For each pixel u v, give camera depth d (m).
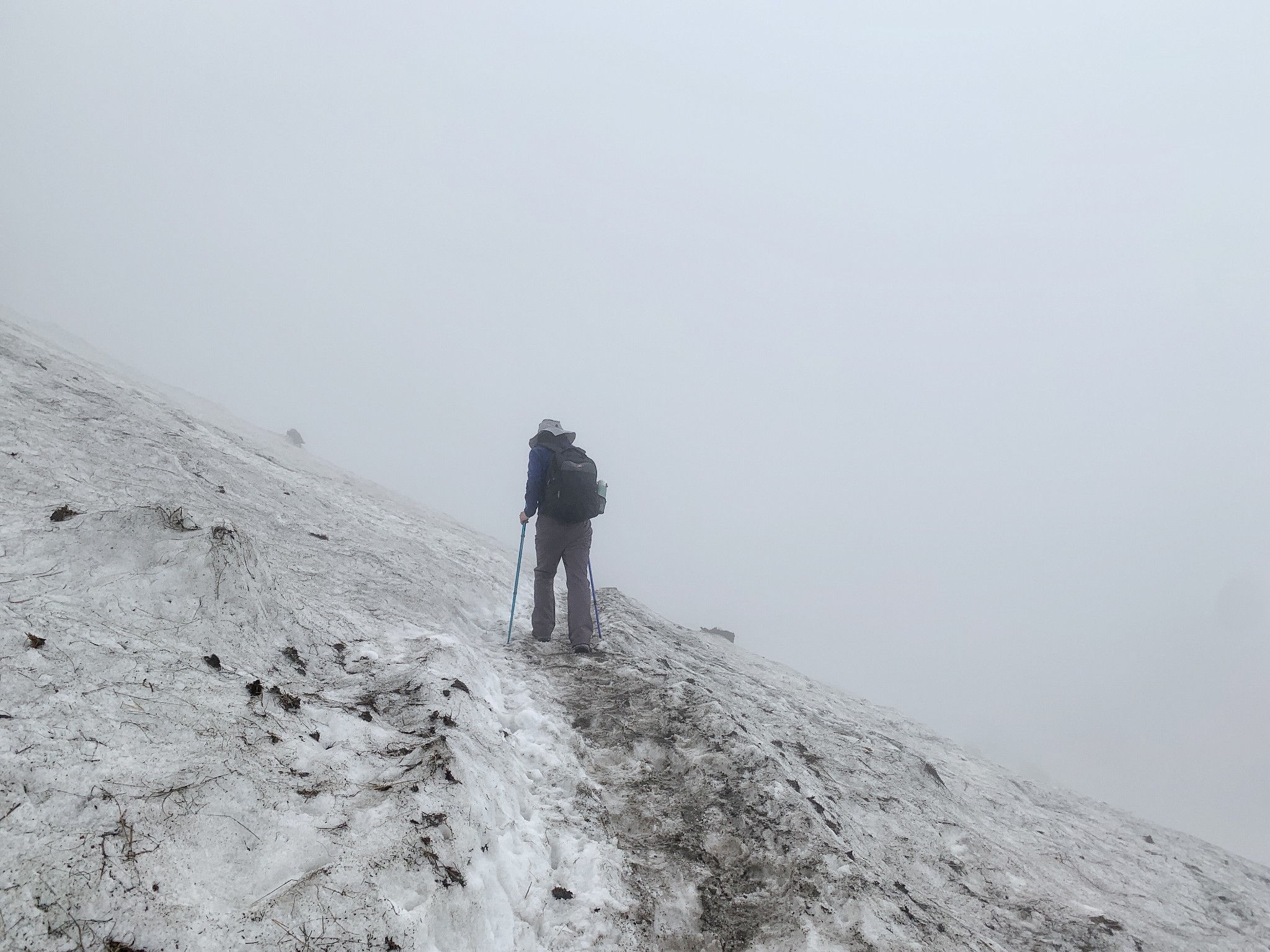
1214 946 5.61
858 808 5.82
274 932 2.44
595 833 4.24
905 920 4.01
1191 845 8.39
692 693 5.96
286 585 5.27
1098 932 5.17
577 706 5.81
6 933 2.06
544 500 7.12
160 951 2.24
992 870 5.70
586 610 6.96
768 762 4.97
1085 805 8.84
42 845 2.31
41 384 6.68
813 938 3.65
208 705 3.29
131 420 7.12
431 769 3.48
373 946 2.54
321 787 3.16
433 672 4.89
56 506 4.35
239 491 7.09
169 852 2.53
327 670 4.51
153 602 3.76
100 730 2.84
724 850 4.34
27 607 3.30
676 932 3.73
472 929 2.96
